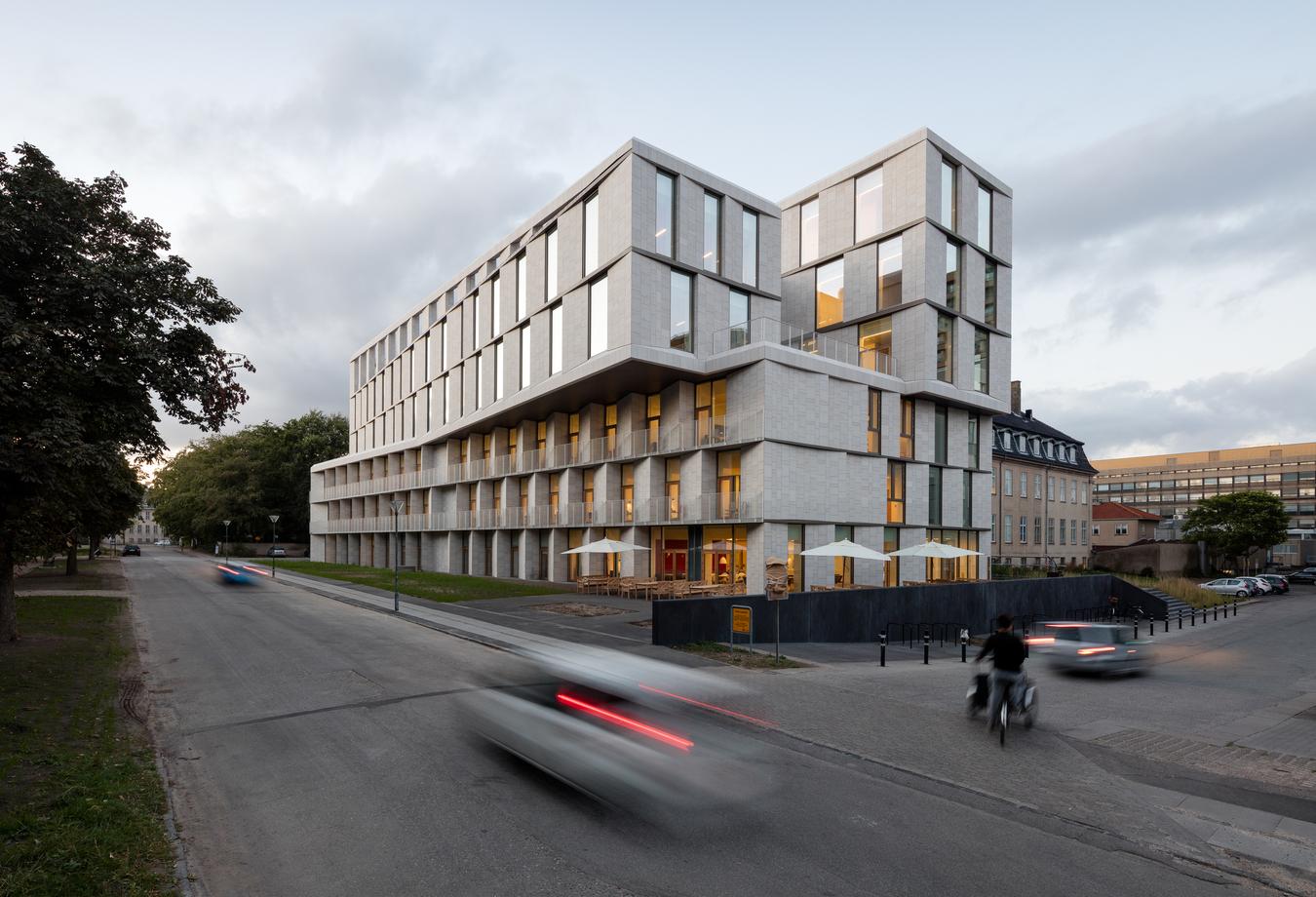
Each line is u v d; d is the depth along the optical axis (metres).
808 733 10.16
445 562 52.28
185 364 13.48
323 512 76.38
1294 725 11.46
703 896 5.57
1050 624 17.72
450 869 5.94
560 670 9.26
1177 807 7.73
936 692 13.25
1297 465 112.31
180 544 116.12
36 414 11.22
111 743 9.01
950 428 38.44
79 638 17.14
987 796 7.93
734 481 31.19
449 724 10.16
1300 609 40.03
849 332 38.31
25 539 16.00
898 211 36.09
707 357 32.78
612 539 37.03
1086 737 10.54
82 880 5.37
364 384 70.50
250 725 10.20
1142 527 76.62
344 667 14.42
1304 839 6.90
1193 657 20.70
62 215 12.09
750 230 35.66
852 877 5.92
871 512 33.25
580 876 5.84
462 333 48.53
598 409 38.97
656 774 7.53
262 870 5.93
